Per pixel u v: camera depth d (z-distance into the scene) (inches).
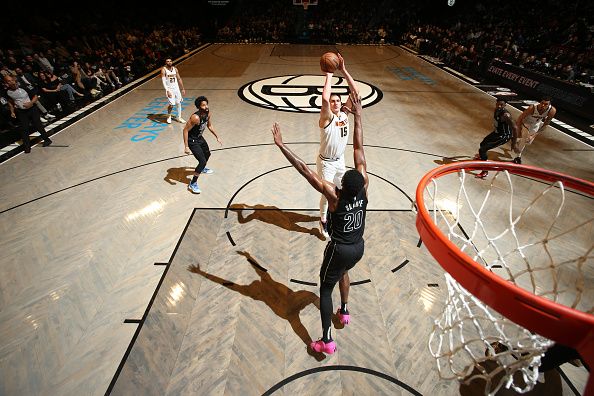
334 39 889.5
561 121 343.9
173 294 140.7
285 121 334.3
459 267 56.8
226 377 110.3
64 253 163.9
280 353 118.2
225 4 946.7
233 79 498.9
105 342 121.6
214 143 283.6
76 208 198.2
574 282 147.6
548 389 108.3
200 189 216.1
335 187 103.3
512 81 460.4
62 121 333.7
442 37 693.9
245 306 135.6
